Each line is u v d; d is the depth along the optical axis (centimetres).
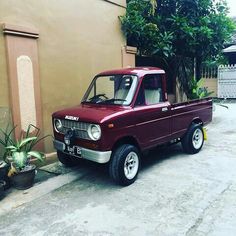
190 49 969
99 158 444
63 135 511
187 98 1105
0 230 359
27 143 513
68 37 634
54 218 383
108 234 341
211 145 723
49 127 608
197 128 649
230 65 1783
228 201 415
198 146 661
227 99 1712
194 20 937
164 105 554
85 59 680
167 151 678
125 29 797
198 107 655
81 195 452
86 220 375
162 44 866
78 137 476
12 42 521
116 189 470
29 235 346
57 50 612
